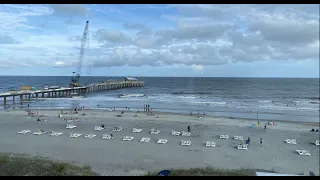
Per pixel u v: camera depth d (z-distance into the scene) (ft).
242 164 86.79
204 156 93.50
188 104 263.70
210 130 135.03
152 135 121.49
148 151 97.04
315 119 187.01
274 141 116.78
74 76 448.24
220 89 511.81
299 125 155.22
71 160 83.82
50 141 105.91
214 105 258.57
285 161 91.35
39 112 183.73
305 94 419.95
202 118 171.73
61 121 149.79
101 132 125.29
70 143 104.37
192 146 105.09
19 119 145.38
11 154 82.38
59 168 67.15
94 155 90.58
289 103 288.30
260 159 92.58
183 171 71.26
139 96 356.59
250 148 105.29
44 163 71.82
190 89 509.35
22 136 109.70
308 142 116.16
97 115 176.76
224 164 86.17
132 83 568.41
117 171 75.41
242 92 444.96
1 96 222.69
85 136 114.32
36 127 129.70
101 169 76.95
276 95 396.57
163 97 342.44
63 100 289.33
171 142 110.01
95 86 428.97
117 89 495.41
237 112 214.07
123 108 227.81
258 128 143.33
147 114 185.57
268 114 207.72
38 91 286.66
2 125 124.47
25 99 273.33
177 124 148.87
